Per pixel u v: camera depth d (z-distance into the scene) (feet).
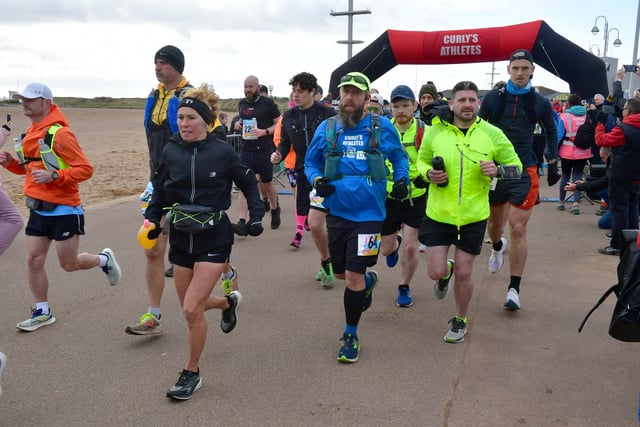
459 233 14.01
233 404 11.66
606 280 19.70
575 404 11.59
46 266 21.17
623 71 44.04
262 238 26.04
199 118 11.73
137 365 13.44
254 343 14.61
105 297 18.12
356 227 13.34
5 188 43.96
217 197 11.91
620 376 12.76
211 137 12.07
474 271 20.81
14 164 15.25
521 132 16.42
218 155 11.83
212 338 14.93
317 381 12.58
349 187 13.26
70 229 15.21
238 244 24.90
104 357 13.88
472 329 15.40
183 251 11.89
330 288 18.98
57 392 12.20
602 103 31.63
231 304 13.89
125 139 93.76
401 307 17.21
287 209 33.32
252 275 20.40
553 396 11.90
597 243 24.95
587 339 14.75
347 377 12.75
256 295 18.28
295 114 21.59
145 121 15.81
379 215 13.46
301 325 15.80
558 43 39.50
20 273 20.52
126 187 44.21
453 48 41.86
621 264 10.41
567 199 35.86
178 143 12.03
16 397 12.00
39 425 10.97
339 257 13.83
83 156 14.96
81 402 11.79
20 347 14.44
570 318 16.21
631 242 10.25
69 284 19.29
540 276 20.15
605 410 11.37
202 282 11.67
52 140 14.51
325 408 11.48
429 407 11.48
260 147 26.99
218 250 11.80
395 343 14.57
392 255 18.12
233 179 12.30
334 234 13.64
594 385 12.35
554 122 16.93
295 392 12.11
